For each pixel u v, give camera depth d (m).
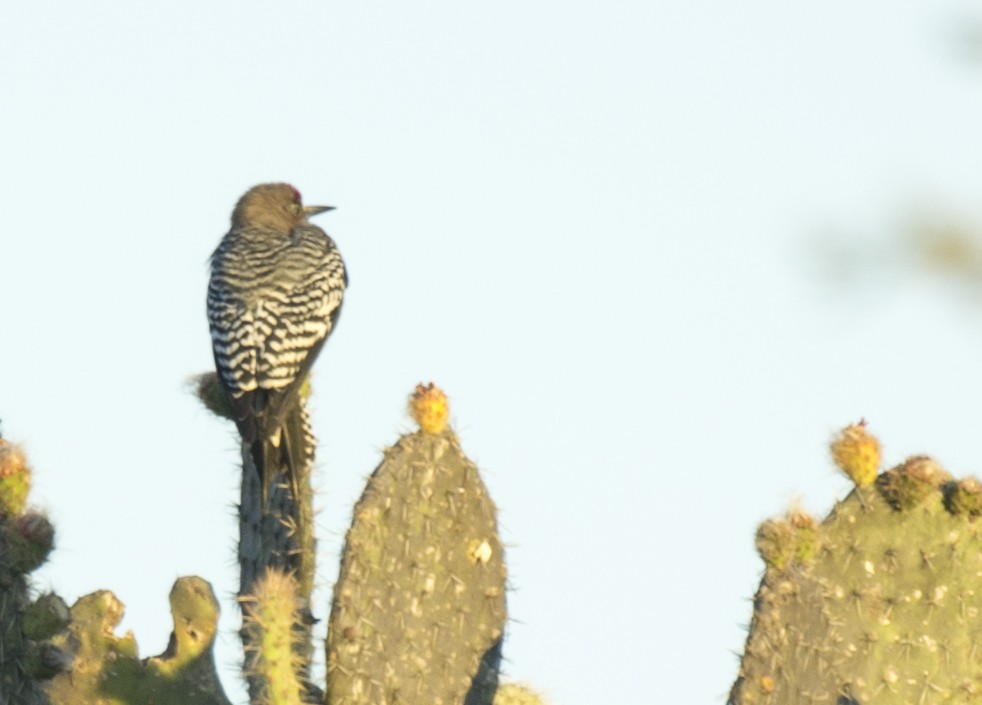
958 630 10.77
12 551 9.83
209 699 11.77
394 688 10.36
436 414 10.62
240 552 12.90
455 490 10.59
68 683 11.61
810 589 9.76
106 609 11.77
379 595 10.41
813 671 9.61
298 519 12.79
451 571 10.54
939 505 10.88
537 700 12.30
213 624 11.86
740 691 9.62
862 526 10.88
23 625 9.88
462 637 10.54
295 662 9.66
